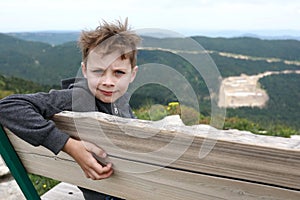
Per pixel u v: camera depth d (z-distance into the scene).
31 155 1.54
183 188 1.17
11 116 1.30
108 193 1.44
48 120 1.30
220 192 1.09
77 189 2.03
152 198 1.29
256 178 0.97
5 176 2.79
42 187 3.14
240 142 0.94
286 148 0.87
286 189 0.93
